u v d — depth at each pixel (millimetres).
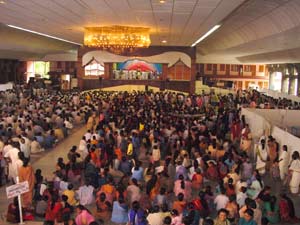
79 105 25250
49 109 22672
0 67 41969
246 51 31266
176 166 11992
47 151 17156
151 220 8492
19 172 10344
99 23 19781
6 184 12398
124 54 36062
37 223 9688
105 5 13523
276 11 14328
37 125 17781
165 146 14820
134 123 17844
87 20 18469
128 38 21891
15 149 12258
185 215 8531
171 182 11672
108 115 21375
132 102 25781
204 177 12516
